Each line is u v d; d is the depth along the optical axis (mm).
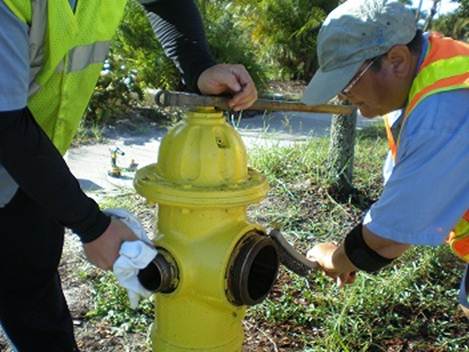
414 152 1616
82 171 5383
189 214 1544
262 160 4559
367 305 2766
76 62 1590
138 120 7633
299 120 8539
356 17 1702
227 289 1542
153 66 8742
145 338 2598
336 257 1891
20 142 1278
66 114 1689
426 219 1627
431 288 2984
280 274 3076
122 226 1447
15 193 1748
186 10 1840
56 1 1390
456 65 1625
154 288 1518
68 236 3520
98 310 2748
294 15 12906
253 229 1594
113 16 1604
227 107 1584
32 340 1963
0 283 1914
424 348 2586
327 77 1739
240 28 11164
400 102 1773
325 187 4086
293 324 2709
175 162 1544
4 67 1262
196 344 1637
